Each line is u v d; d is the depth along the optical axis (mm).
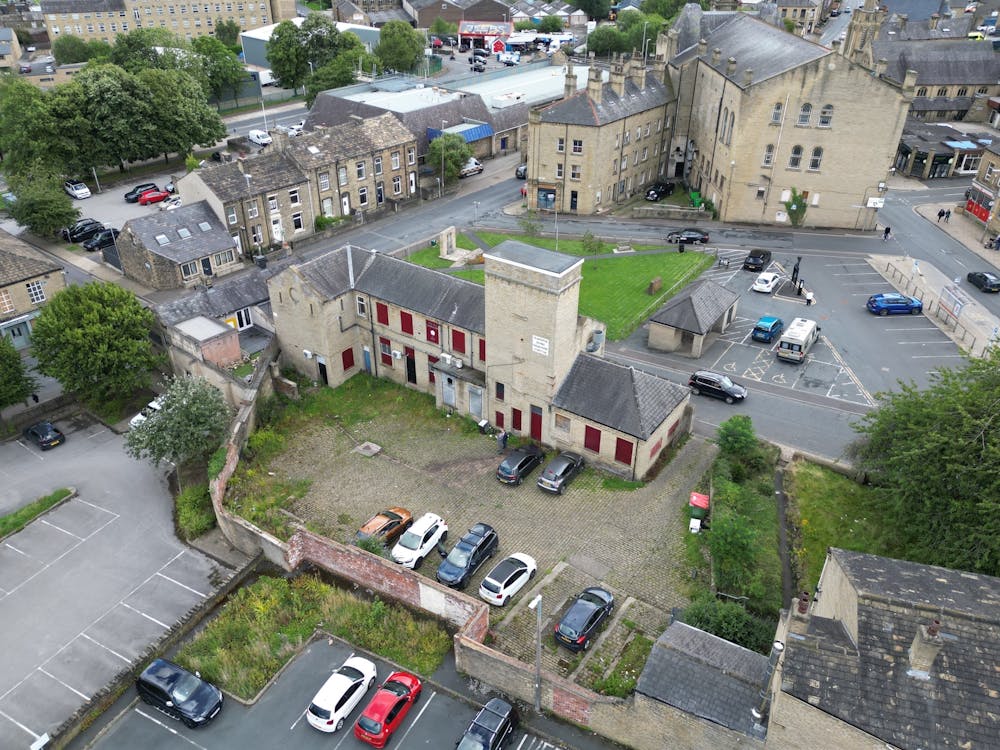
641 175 91125
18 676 33969
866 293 65750
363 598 37062
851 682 24000
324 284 50781
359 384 54094
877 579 27875
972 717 22969
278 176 75625
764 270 69875
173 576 39344
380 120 86125
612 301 64500
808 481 43938
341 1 180625
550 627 34688
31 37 160750
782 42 78188
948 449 35156
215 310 56469
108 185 93562
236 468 45219
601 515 41625
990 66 108875
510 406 47406
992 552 33375
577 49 152875
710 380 51719
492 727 29125
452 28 167375
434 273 50562
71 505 44844
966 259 71875
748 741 26078
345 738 30641
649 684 28000
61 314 50062
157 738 30891
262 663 33500
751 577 36062
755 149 76688
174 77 93125
